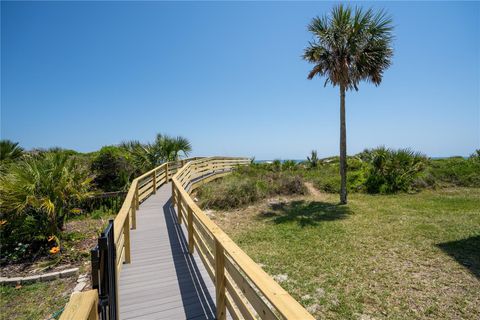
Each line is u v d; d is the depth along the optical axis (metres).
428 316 3.49
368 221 7.95
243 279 2.07
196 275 3.85
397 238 6.32
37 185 6.21
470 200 10.41
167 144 14.06
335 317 3.53
